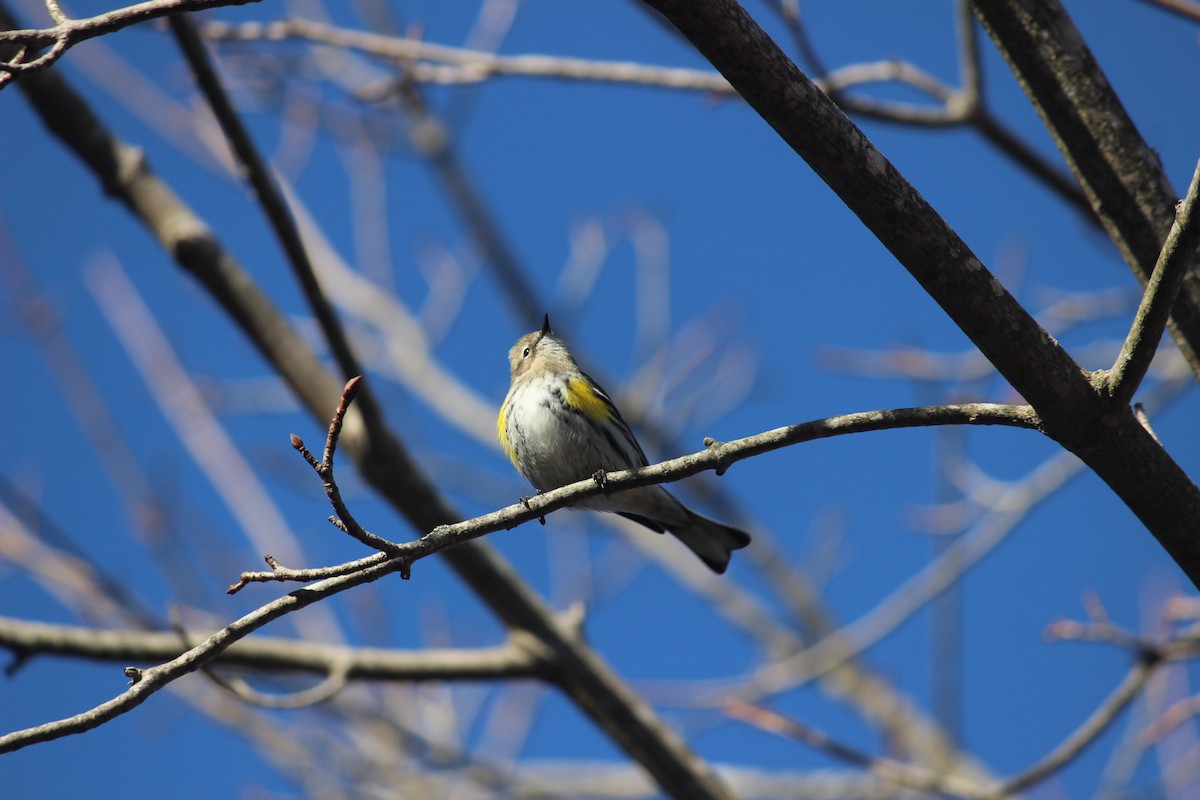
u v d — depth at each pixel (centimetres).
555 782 1513
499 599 1032
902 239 570
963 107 1012
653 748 1035
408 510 1019
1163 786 1223
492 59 1102
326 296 955
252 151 907
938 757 1886
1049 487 1410
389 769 1483
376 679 984
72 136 1095
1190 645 891
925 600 1416
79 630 940
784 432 655
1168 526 618
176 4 524
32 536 1308
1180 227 524
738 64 538
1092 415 591
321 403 1057
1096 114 727
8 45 507
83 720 561
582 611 1071
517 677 1035
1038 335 580
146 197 1099
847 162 555
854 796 1559
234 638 586
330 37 1120
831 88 1006
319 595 599
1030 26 733
